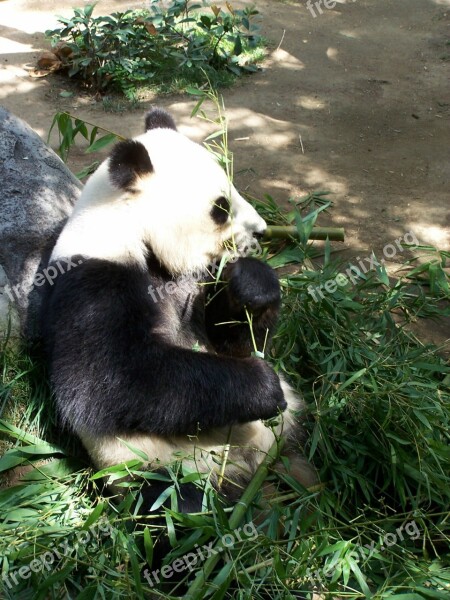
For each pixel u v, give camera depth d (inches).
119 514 116.3
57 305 117.4
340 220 164.7
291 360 135.5
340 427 125.2
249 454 124.3
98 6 258.5
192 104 201.6
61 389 116.0
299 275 144.1
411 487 124.4
